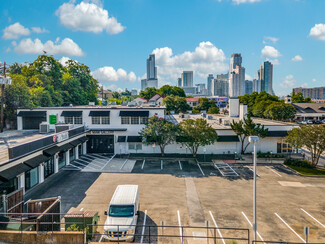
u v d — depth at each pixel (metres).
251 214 20.72
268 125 42.00
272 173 32.28
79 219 17.22
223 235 17.56
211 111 99.50
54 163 31.62
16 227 15.40
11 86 48.75
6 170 21.09
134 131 42.88
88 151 42.91
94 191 25.59
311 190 26.27
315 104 101.56
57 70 78.75
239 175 31.36
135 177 30.41
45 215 15.14
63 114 42.84
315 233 17.81
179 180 29.31
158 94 136.75
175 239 17.12
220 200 23.55
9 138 32.78
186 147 41.34
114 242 15.52
